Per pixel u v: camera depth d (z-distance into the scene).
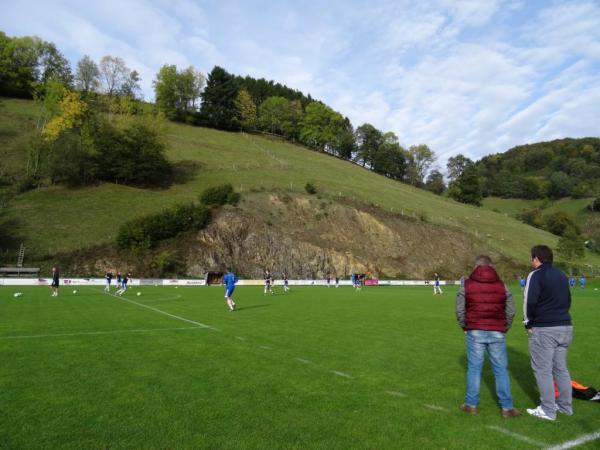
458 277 69.62
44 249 46.53
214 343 11.27
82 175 63.47
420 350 10.81
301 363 9.12
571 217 121.06
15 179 58.81
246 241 58.28
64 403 6.27
